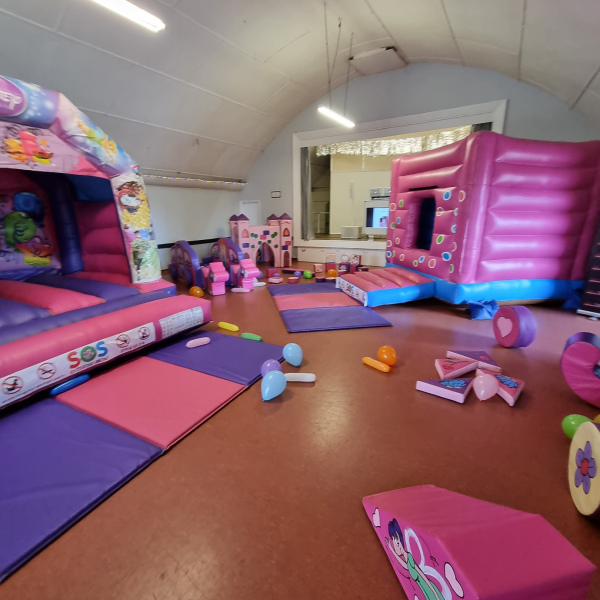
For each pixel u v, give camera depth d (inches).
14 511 48.3
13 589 39.2
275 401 76.6
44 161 93.6
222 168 248.2
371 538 44.2
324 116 238.5
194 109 186.1
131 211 115.6
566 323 126.5
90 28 121.0
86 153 101.7
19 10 105.3
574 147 130.0
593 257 129.7
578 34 109.3
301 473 55.6
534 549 28.2
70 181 134.5
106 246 133.5
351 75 219.8
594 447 44.3
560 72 140.9
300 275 214.4
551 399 76.1
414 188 159.5
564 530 44.9
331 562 41.3
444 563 28.2
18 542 43.8
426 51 182.5
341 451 60.6
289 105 231.8
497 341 107.7
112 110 155.7
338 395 78.8
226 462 58.4
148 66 147.3
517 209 132.3
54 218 142.4
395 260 177.6
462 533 30.0
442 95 199.9
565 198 134.6
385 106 218.1
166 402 74.5
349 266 203.6
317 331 118.6
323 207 312.3
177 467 57.4
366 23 162.9
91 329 86.1
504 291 140.6
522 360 95.3
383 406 74.2
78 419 69.4
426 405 74.4
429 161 147.1
